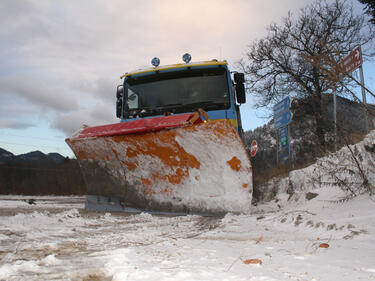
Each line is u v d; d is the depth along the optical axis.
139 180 7.26
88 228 5.06
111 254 2.95
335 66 5.27
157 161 7.02
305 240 3.88
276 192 9.66
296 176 8.73
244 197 6.48
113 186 7.52
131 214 7.05
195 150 6.68
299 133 11.27
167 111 7.93
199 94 7.95
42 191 46.84
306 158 10.41
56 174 48.03
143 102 8.21
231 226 5.20
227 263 2.60
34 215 6.50
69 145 7.71
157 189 7.11
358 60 7.75
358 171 6.41
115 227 5.20
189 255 2.92
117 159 7.35
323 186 7.30
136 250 3.13
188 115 6.74
